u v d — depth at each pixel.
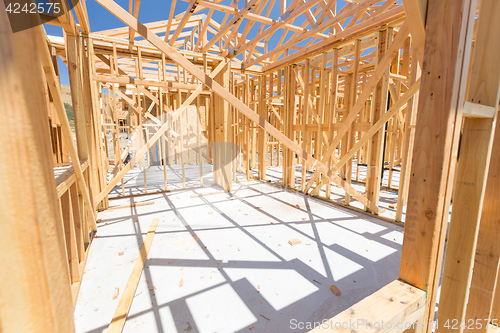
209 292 2.04
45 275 0.28
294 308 1.85
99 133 4.01
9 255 0.25
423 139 0.83
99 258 2.57
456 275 1.16
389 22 3.36
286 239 2.98
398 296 0.81
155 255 2.61
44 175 0.28
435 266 0.86
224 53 5.09
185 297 1.97
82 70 3.23
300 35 4.25
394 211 4.06
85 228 2.76
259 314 1.79
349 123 3.68
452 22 0.73
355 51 3.97
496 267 1.22
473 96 1.07
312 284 2.14
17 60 0.23
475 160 1.06
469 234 1.10
